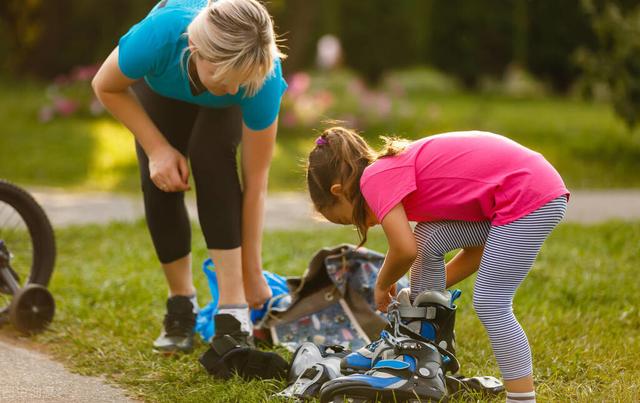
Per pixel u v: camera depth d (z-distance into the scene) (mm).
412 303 3604
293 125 16547
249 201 4164
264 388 3713
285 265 6316
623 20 13836
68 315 4938
